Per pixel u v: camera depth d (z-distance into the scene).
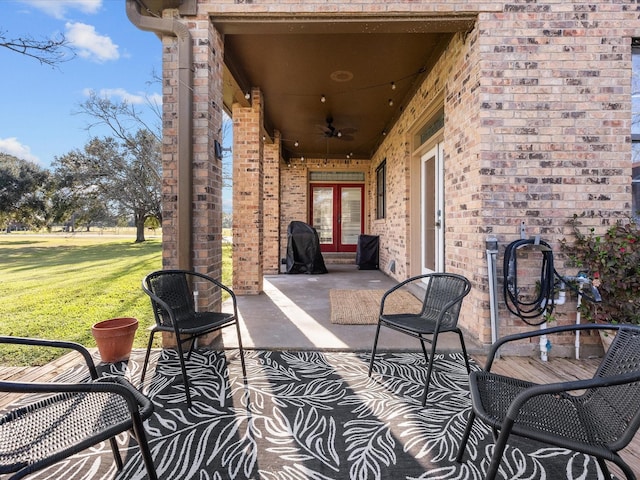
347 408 2.00
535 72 2.87
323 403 2.05
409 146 5.74
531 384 1.46
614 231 2.74
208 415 1.93
